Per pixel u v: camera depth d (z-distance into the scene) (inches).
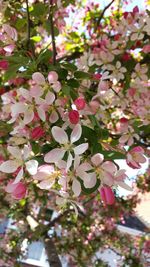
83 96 11.3
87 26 26.0
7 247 43.5
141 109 14.4
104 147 10.2
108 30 24.0
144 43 18.6
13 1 17.0
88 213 44.4
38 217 43.4
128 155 10.0
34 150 10.0
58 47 27.4
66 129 9.7
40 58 11.2
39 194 31.0
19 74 11.5
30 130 10.2
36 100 10.1
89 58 15.7
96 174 9.0
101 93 11.2
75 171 8.9
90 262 43.8
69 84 11.1
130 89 16.0
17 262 43.8
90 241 44.9
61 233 44.1
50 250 35.1
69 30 28.0
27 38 12.9
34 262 61.4
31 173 9.2
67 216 39.4
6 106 12.0
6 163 9.5
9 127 12.0
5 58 11.4
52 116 10.2
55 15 17.9
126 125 12.5
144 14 18.4
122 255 45.7
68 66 11.4
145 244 44.3
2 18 16.7
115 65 16.6
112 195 9.1
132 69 17.4
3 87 15.2
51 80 10.3
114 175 9.0
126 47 17.9
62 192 9.2
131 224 66.6
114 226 46.9
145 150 12.0
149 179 41.4
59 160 9.0
